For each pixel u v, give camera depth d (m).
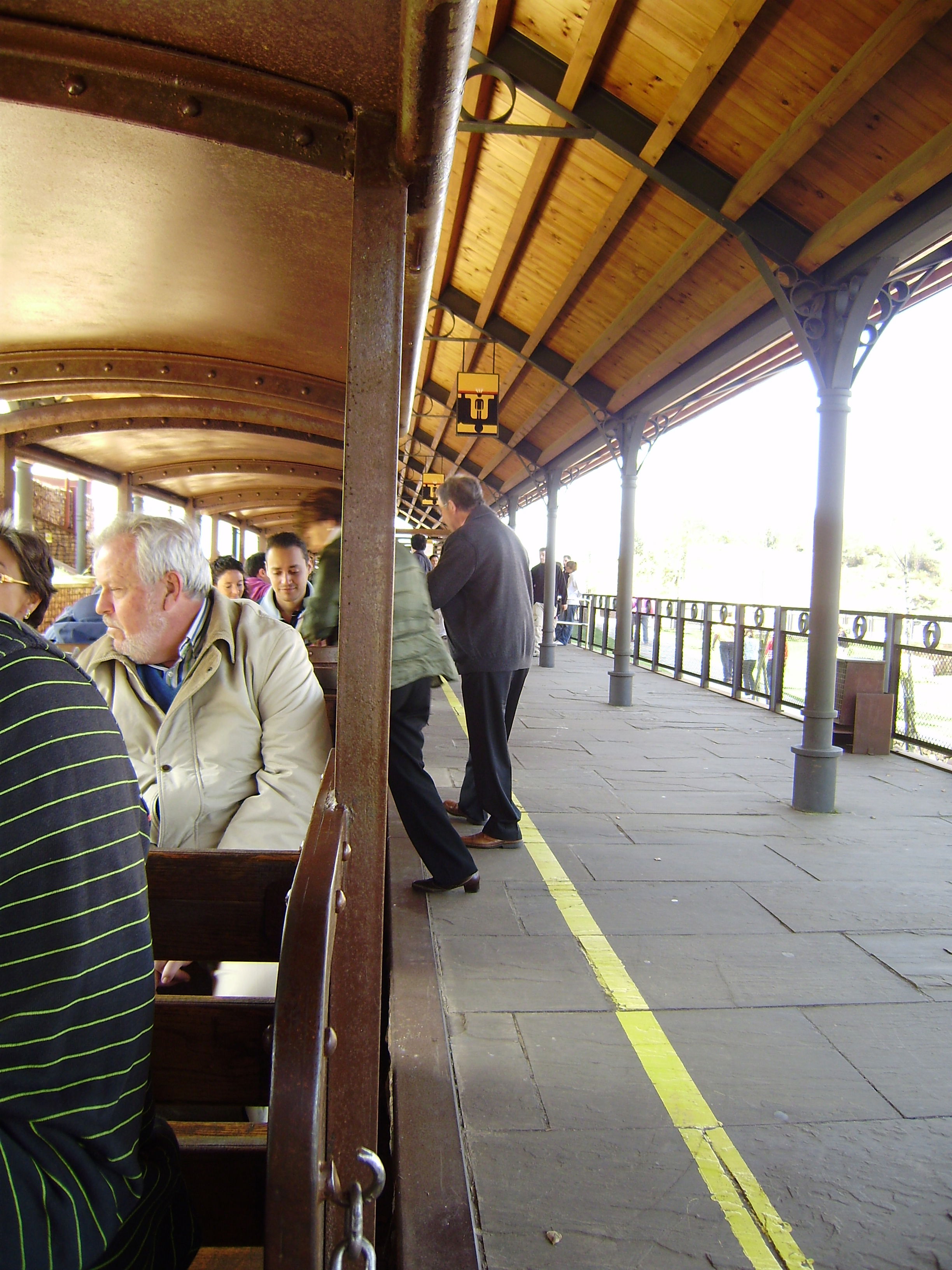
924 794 6.45
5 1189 0.99
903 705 8.05
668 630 14.59
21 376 3.44
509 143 7.33
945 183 4.60
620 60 5.51
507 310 10.55
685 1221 2.10
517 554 4.63
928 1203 2.19
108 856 1.12
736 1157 2.34
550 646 15.55
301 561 4.75
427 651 3.84
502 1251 1.99
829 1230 2.08
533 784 6.53
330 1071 1.41
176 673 2.46
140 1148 1.24
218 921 1.67
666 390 9.23
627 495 10.74
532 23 5.66
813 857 4.94
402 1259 1.92
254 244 2.13
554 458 15.55
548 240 8.38
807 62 4.79
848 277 5.64
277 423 4.60
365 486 1.36
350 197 1.75
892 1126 2.50
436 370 15.82
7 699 1.05
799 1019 3.11
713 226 6.16
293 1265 0.96
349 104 1.40
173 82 1.41
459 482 4.53
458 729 8.88
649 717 9.85
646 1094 2.62
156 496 7.60
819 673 5.91
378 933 1.41
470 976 3.37
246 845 2.30
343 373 3.51
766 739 8.64
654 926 3.90
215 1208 1.49
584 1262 1.96
